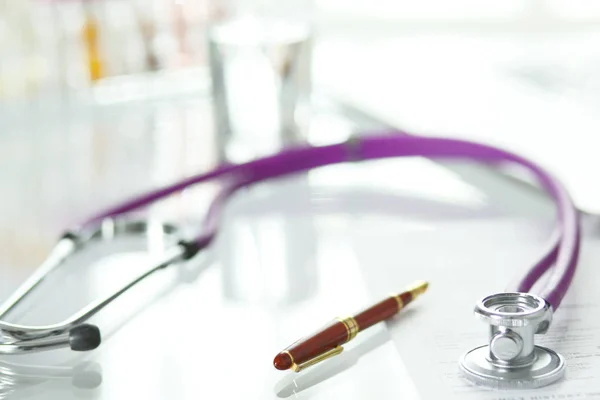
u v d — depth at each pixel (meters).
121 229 0.96
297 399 0.60
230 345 0.69
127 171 1.25
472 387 0.60
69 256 0.90
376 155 1.16
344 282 0.82
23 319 0.75
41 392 0.62
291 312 0.76
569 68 1.76
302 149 1.14
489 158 1.12
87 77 1.60
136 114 1.58
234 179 1.11
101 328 0.74
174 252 0.83
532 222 0.99
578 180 1.02
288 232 0.99
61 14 1.55
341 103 1.60
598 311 0.73
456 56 2.03
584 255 0.87
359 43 2.41
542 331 0.63
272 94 1.27
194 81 1.68
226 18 1.55
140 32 1.62
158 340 0.71
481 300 0.63
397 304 0.71
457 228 0.98
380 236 0.96
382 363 0.65
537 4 2.56
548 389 0.59
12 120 1.56
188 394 0.61
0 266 0.89
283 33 1.28
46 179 1.24
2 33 1.53
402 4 2.54
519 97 1.51
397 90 1.64
